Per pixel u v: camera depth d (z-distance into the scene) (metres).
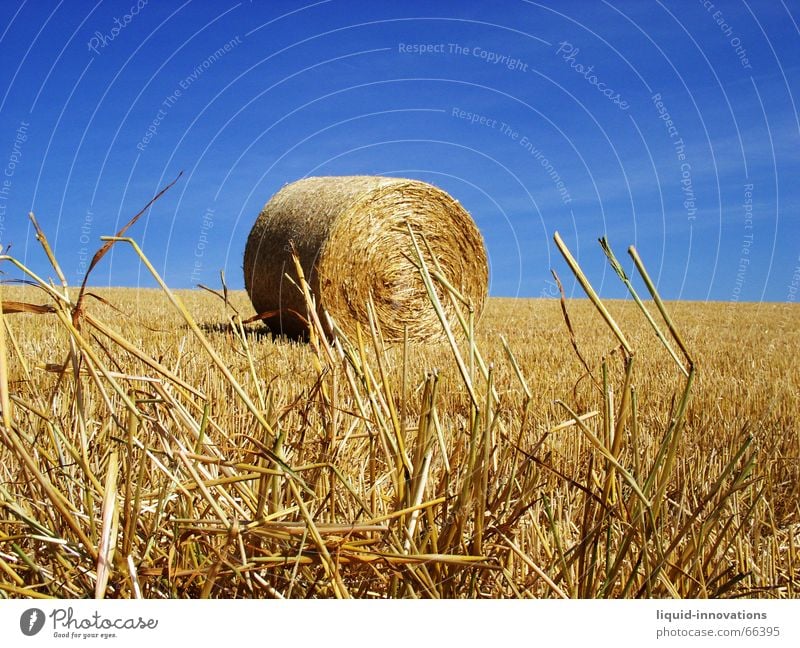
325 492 1.99
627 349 1.73
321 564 1.64
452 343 1.72
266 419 2.01
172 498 1.90
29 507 1.95
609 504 1.88
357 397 1.94
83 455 1.86
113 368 3.81
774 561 2.30
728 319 17.55
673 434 1.73
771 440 4.14
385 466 2.44
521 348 9.42
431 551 1.72
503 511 1.88
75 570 1.66
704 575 1.94
